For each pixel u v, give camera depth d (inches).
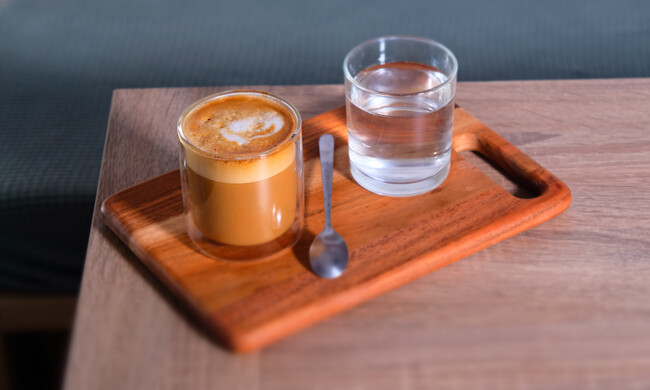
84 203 39.6
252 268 25.4
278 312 24.1
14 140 41.9
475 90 33.9
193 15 52.1
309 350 23.8
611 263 26.0
